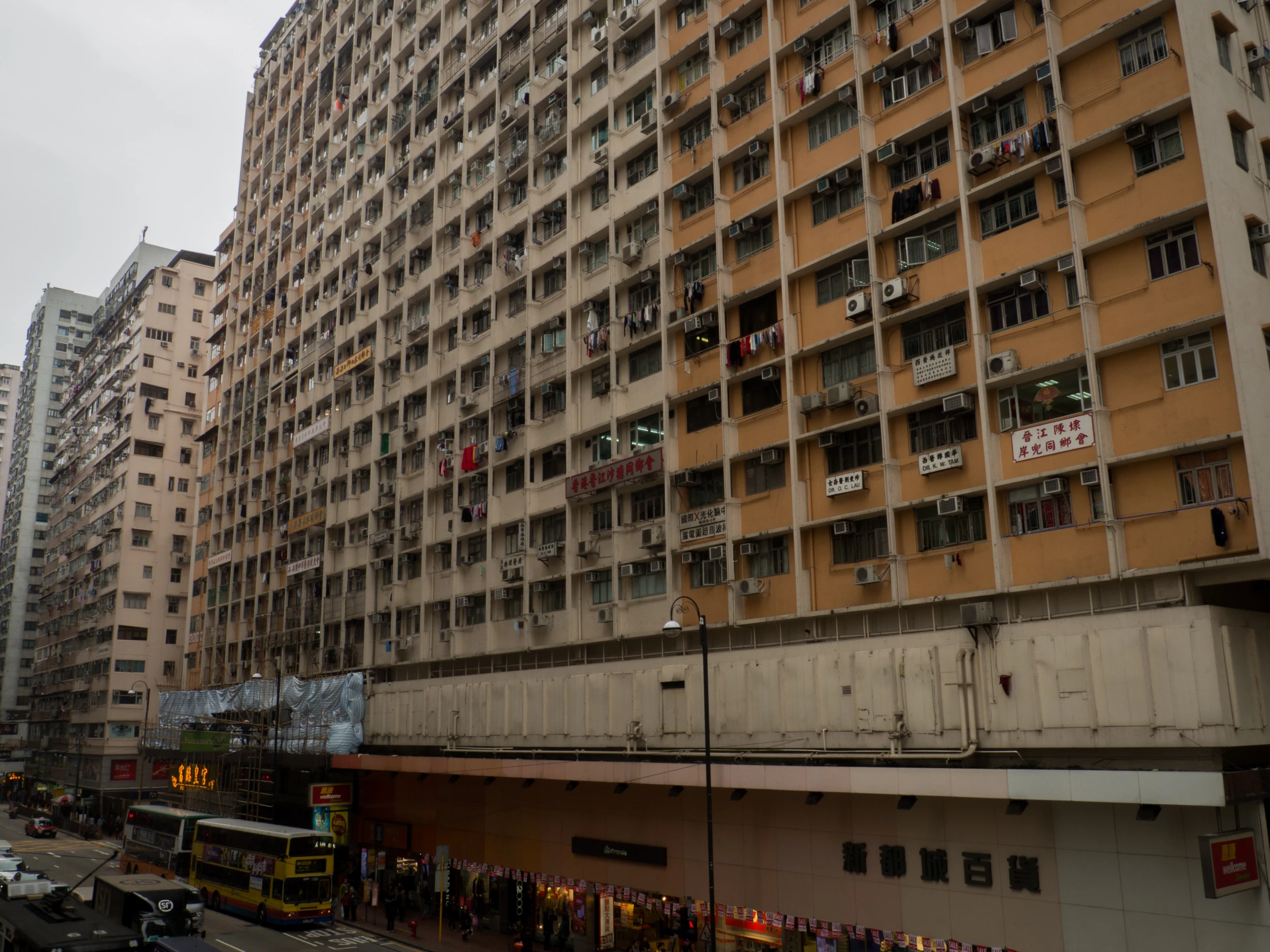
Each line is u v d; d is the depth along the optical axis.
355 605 47.41
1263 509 19.14
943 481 24.27
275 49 70.81
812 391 27.97
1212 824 18.98
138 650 76.62
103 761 73.25
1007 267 23.83
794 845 25.77
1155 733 19.61
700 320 30.83
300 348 58.69
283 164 66.62
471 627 39.56
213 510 67.38
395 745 42.31
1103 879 20.22
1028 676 21.73
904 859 23.45
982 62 24.94
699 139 32.91
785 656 26.88
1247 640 20.03
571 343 36.47
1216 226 20.23
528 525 37.41
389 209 50.47
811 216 28.77
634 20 35.47
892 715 23.91
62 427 105.50
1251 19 23.91
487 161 43.94
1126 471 21.22
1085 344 21.69
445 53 47.97
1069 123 22.80
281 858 35.44
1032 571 22.17
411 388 46.16
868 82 27.58
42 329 124.62
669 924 29.33
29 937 20.44
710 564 29.98
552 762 31.39
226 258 74.00
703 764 26.94
